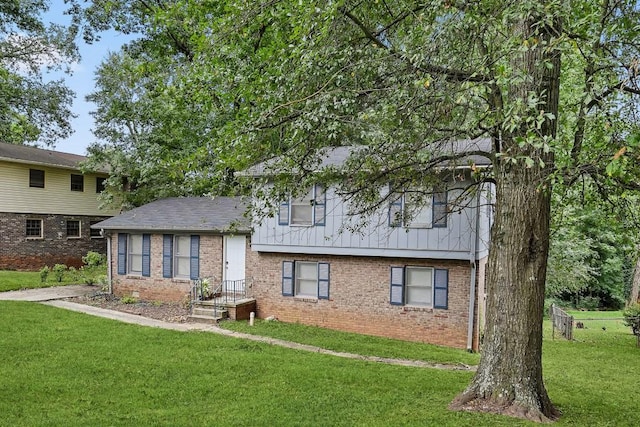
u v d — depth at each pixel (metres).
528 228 7.14
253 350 11.42
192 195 23.77
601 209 10.00
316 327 15.57
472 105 7.23
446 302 14.02
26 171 24.88
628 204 8.53
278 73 8.13
